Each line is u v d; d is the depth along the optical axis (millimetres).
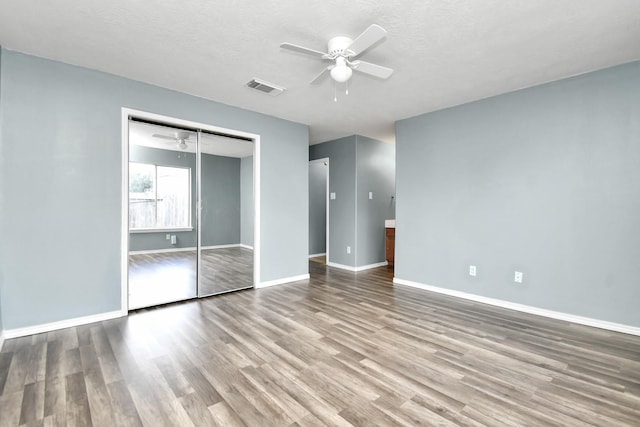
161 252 3447
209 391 1829
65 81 2766
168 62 2756
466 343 2492
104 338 2547
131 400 1739
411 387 1880
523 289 3297
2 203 2510
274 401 1740
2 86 2508
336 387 1878
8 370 2041
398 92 3434
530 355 2295
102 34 2305
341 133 5352
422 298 3738
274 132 4340
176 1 1924
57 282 2742
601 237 2854
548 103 3145
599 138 2859
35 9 1998
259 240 4203
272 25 2182
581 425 1557
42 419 1580
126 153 3098
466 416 1620
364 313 3189
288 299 3670
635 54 2574
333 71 2334
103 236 2967
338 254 5793
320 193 7133
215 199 3844
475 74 2965
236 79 3109
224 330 2729
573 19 2088
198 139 3695
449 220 3916
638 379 1979
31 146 2623
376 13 2033
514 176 3373
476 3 1927
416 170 4266
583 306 2941
